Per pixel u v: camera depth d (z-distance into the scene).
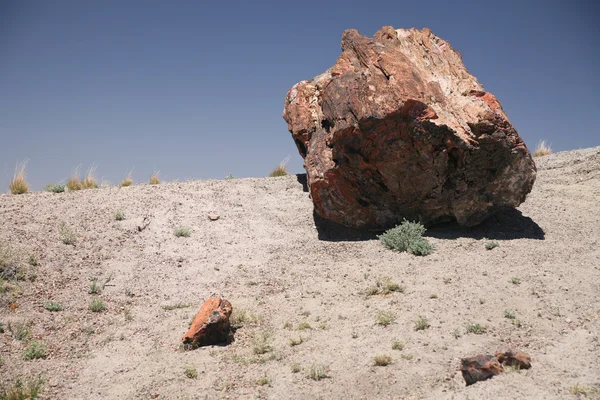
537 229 11.43
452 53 12.95
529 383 5.43
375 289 8.98
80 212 12.59
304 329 7.91
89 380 6.82
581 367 5.73
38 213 12.24
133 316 8.80
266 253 11.52
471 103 10.99
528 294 8.12
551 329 6.98
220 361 7.15
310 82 14.61
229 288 9.92
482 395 5.32
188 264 10.91
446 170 10.99
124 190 14.54
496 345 6.66
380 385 6.05
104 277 10.08
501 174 10.95
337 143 11.34
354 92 11.10
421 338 7.04
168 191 14.56
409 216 11.75
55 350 7.55
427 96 10.85
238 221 13.09
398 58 11.36
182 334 8.12
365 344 7.11
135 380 6.78
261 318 8.45
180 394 6.36
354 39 12.40
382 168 11.11
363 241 11.70
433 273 9.36
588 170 15.59
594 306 7.55
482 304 7.92
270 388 6.29
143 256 11.05
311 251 11.48
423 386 5.89
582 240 10.56
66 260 10.38
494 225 11.74
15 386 6.46
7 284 8.98
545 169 17.02
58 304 8.84
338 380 6.28
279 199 14.65
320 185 11.79
